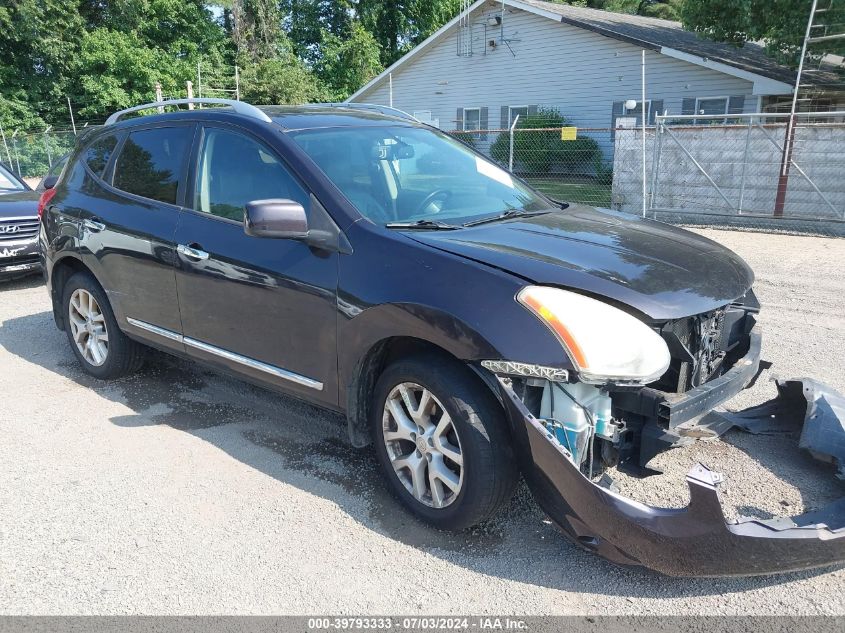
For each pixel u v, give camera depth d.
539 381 2.67
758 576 2.80
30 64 29.52
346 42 35.34
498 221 3.54
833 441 3.21
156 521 3.22
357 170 3.61
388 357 3.28
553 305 2.65
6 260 7.68
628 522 2.55
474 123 24.91
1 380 5.06
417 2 38.59
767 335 5.87
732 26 16.02
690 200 14.14
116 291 4.54
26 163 28.08
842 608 2.61
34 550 3.01
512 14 22.83
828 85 16.34
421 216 3.50
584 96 21.92
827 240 10.84
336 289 3.20
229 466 3.73
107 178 4.73
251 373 3.80
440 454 3.00
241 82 32.12
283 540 3.07
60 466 3.75
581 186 18.17
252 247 3.60
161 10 31.00
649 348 2.63
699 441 3.81
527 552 2.97
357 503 3.36
